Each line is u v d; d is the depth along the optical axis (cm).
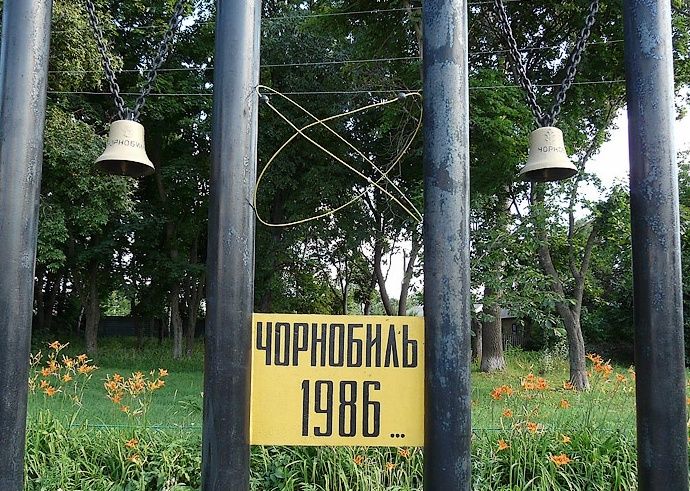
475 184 1257
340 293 2458
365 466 451
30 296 286
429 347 277
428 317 278
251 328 286
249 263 284
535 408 526
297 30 1703
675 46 1218
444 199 279
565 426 517
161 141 1973
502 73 1212
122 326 2945
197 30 1858
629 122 296
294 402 294
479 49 1304
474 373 1486
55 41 1188
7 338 277
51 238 1328
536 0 1229
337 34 1406
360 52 1384
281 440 293
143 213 1895
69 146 1271
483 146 1224
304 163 1752
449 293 276
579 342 1219
